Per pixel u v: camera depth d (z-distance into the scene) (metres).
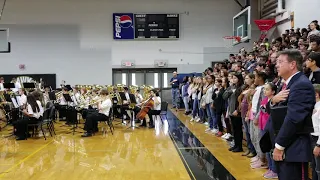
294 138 2.00
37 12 14.45
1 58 14.36
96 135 7.64
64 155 5.60
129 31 14.66
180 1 14.72
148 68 14.81
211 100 7.48
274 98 2.16
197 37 14.80
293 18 10.74
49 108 7.68
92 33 14.63
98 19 14.62
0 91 9.56
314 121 2.86
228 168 4.55
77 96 9.52
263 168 4.49
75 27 14.59
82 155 5.59
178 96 13.45
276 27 12.52
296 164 2.02
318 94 2.88
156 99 8.73
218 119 6.93
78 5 14.58
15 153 5.80
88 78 14.65
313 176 3.23
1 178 4.28
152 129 8.41
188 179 4.12
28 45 14.45
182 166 4.73
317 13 9.84
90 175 4.38
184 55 14.80
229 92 5.71
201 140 6.65
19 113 7.95
